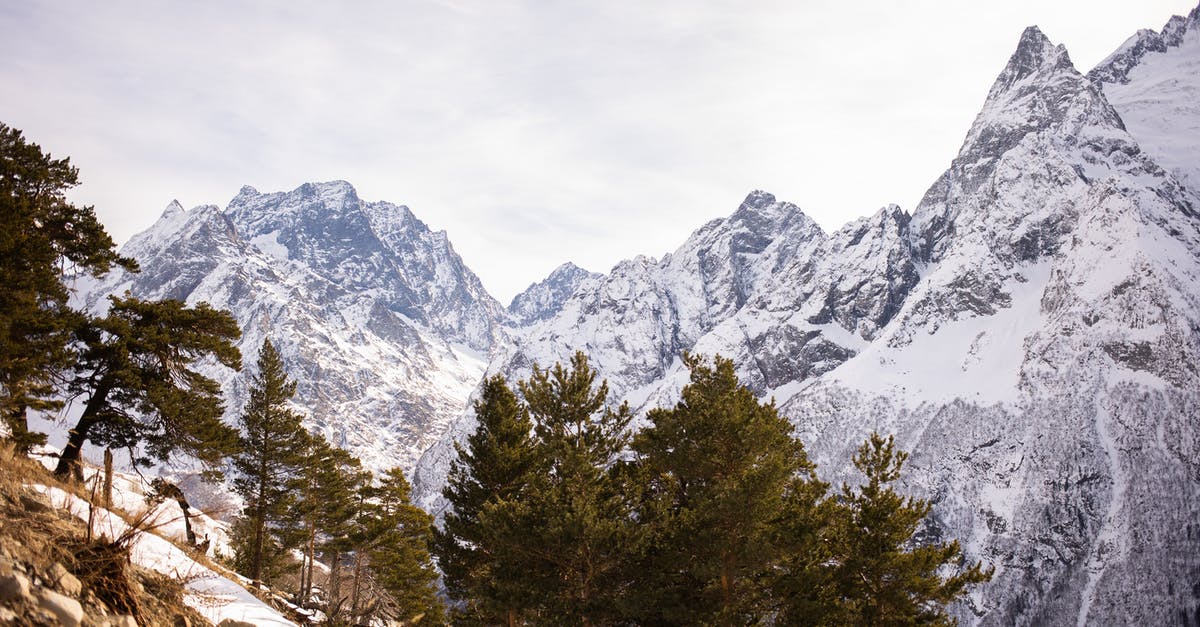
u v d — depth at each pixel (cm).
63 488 1509
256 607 1794
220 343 3281
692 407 3130
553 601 2933
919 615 3150
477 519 3469
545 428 3444
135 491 2525
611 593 3036
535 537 2900
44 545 1049
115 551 1145
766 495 2781
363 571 5594
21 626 916
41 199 2830
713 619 2819
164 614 1232
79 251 3009
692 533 2875
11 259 2527
